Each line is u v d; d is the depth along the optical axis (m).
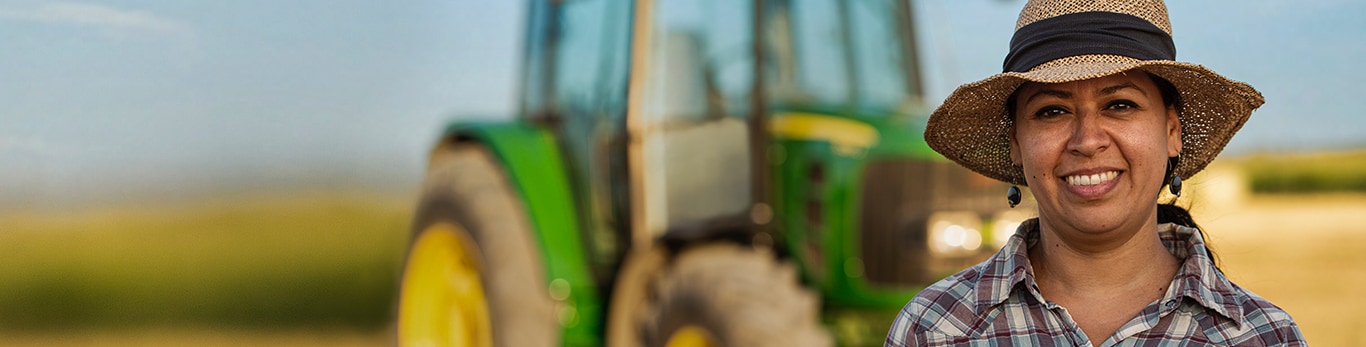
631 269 4.23
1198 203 2.05
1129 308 1.79
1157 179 1.78
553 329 4.49
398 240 14.62
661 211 4.23
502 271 4.62
